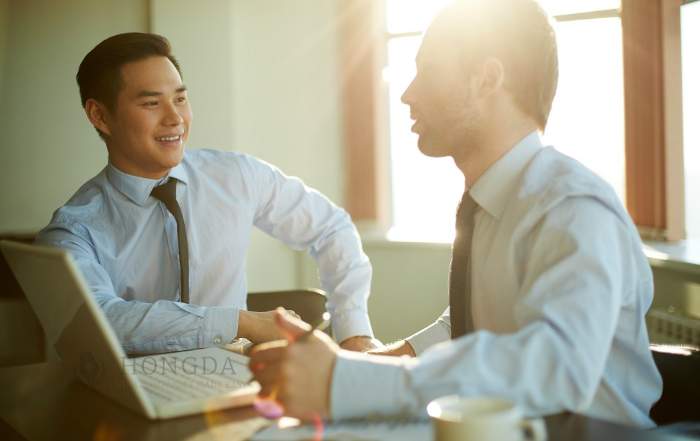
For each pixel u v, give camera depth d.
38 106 3.75
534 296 1.10
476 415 0.86
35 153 3.75
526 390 1.00
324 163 4.52
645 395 1.31
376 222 4.51
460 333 1.39
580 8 3.84
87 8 3.84
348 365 1.04
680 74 3.61
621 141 3.81
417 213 4.52
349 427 1.02
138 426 1.12
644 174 3.68
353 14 4.45
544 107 1.36
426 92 1.39
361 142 4.50
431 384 1.01
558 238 1.15
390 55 4.52
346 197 4.59
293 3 4.32
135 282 2.23
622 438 0.94
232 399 1.19
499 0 1.34
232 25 4.04
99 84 2.14
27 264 1.26
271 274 4.32
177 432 1.08
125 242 2.21
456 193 4.36
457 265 1.39
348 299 2.38
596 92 3.84
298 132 4.39
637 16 3.63
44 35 3.75
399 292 4.27
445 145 1.39
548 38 1.35
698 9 3.51
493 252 1.29
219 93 4.03
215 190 2.36
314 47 4.43
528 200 1.25
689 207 3.65
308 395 1.03
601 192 1.18
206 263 2.34
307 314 2.40
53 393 1.35
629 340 1.27
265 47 4.22
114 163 2.21
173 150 2.17
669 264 3.21
